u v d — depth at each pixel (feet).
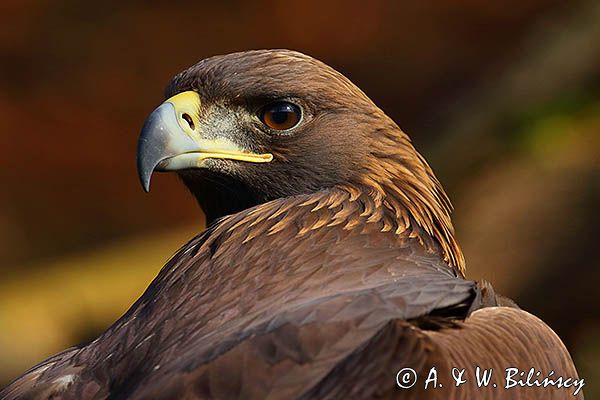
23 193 59.06
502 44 56.80
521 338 18.37
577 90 49.42
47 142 59.47
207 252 20.20
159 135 21.38
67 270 51.88
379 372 16.20
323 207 20.85
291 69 21.89
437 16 58.18
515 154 47.19
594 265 42.22
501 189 45.16
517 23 56.44
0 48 58.80
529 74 50.88
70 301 49.57
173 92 22.27
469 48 57.31
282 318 17.42
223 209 22.82
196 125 21.74
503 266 42.68
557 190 44.14
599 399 39.45
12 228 58.18
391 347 16.42
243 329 17.65
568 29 51.96
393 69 58.75
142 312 19.72
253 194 22.21
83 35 59.41
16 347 47.19
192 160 21.59
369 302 17.65
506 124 49.29
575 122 47.83
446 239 22.11
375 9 59.06
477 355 17.29
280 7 59.67
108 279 50.72
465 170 47.96
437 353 16.53
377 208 21.18
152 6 59.72
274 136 21.81
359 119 21.99
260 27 60.18
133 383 17.89
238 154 21.84
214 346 17.34
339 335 16.98
